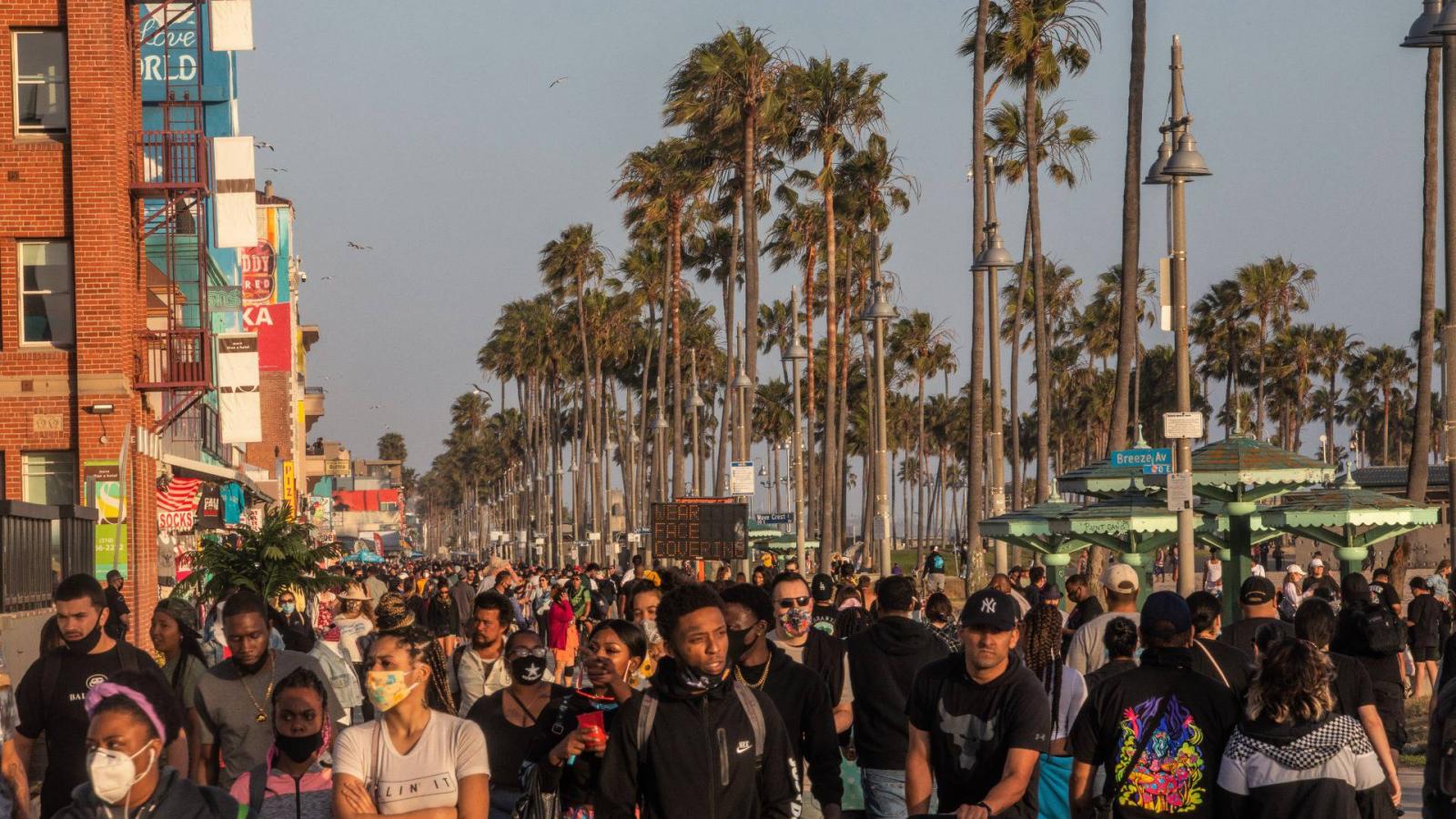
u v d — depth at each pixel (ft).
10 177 106.73
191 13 148.46
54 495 107.24
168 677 33.78
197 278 132.57
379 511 607.78
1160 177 74.33
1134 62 134.31
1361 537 93.61
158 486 120.26
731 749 22.68
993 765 25.98
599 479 358.23
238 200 121.19
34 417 106.01
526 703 30.17
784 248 286.87
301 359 392.47
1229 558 88.17
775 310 411.75
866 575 70.03
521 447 643.45
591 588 138.51
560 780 24.68
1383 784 30.40
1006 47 184.44
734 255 231.30
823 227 278.46
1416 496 142.41
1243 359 420.77
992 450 136.87
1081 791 27.12
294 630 45.52
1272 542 277.64
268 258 216.13
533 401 499.92
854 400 410.11
